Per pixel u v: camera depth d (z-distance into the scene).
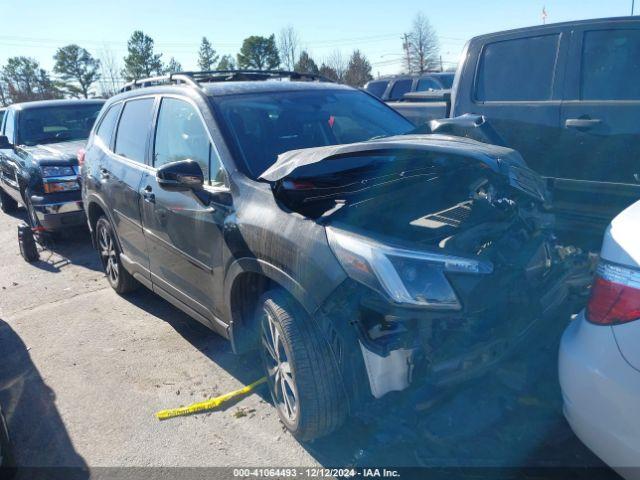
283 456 3.12
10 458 3.14
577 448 2.83
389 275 2.51
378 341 2.63
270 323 3.16
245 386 3.88
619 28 4.24
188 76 4.43
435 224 3.15
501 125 4.88
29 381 4.17
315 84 4.68
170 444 3.32
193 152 3.95
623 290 2.18
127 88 5.62
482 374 2.72
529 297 2.99
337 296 2.68
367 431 3.17
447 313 2.48
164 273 4.39
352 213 3.01
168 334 4.80
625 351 2.12
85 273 6.72
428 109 7.04
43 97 59.12
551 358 3.06
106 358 4.43
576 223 4.51
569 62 4.46
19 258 7.57
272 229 3.03
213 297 3.71
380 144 2.80
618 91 4.21
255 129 3.86
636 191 4.11
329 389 2.87
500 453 2.81
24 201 8.52
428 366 2.64
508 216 3.13
